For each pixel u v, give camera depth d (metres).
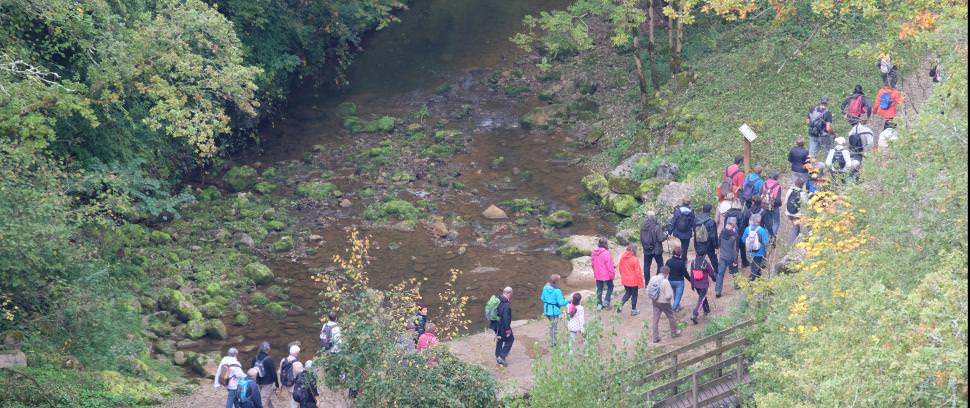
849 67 29.58
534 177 29.59
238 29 32.53
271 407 16.25
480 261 24.44
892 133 19.53
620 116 32.72
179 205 27.20
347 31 38.91
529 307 21.83
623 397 13.99
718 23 36.38
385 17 43.47
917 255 12.23
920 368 8.91
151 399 17.17
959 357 8.64
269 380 16.19
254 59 33.34
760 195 19.86
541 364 14.22
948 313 9.34
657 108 31.23
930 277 9.97
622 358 14.51
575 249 24.31
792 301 14.48
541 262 24.22
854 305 11.05
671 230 20.52
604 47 38.31
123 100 22.42
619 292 21.34
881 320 10.15
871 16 20.88
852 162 19.80
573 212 27.12
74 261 18.61
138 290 22.02
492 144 32.28
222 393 17.89
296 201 28.19
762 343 14.43
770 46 31.97
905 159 12.84
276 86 34.59
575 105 34.16
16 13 20.59
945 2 14.50
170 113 20.58
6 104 18.42
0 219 16.17
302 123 34.38
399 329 14.98
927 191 12.37
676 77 32.47
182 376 19.08
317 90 37.38
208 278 23.25
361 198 28.45
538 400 13.93
